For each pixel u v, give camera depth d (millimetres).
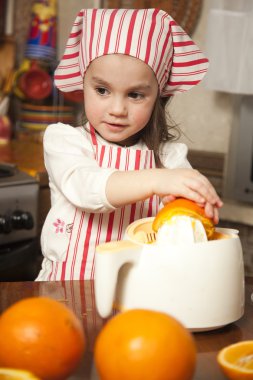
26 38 2445
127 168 1130
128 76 1029
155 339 521
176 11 2051
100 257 698
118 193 885
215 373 651
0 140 2289
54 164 1073
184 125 2098
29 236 1754
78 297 857
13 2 2408
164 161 1206
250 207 1973
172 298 722
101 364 535
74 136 1140
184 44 1137
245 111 1927
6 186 1677
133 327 533
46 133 1165
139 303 728
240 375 593
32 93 2303
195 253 724
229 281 749
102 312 706
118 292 750
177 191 808
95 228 1144
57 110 2330
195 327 734
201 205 793
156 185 840
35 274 1805
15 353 536
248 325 792
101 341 542
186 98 2080
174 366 519
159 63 1078
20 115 2396
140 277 725
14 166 1833
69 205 1154
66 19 2340
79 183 964
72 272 1145
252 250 1992
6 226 1670
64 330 548
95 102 1053
